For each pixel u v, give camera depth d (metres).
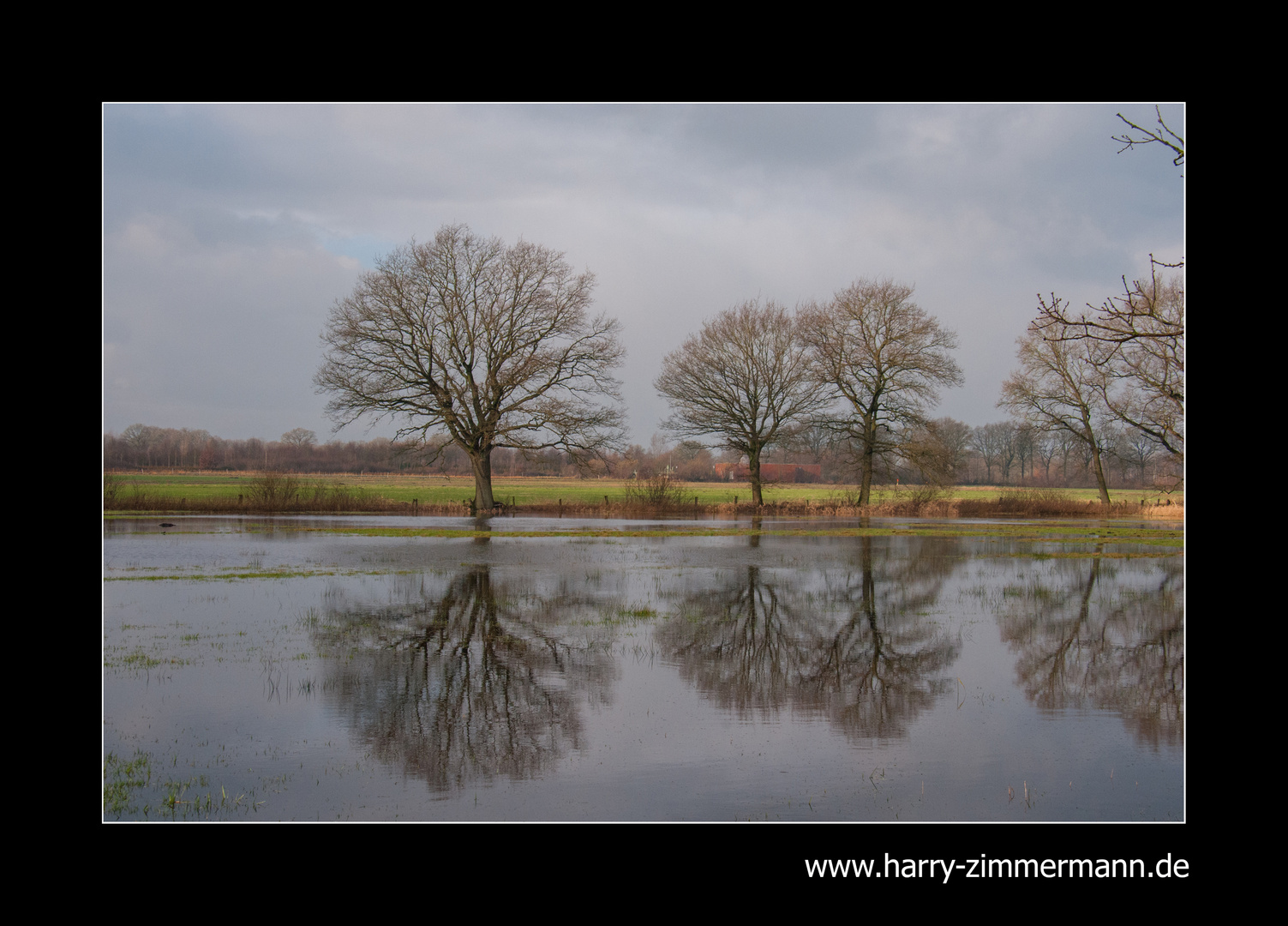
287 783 8.85
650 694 12.16
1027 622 17.97
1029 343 58.66
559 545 35.38
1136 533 44.31
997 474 138.38
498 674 13.21
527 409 51.12
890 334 54.88
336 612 18.47
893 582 24.31
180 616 17.95
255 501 57.12
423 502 65.94
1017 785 8.96
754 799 8.58
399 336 50.59
